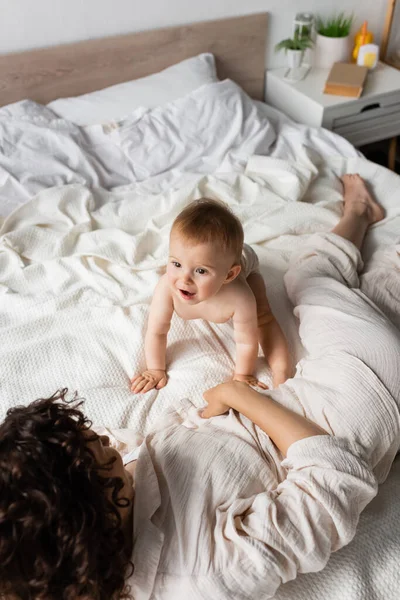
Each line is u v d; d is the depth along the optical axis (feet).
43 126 6.34
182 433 3.27
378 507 3.49
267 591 2.67
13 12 6.30
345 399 3.46
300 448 3.10
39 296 4.95
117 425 4.04
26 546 2.08
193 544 2.70
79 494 2.18
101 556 2.26
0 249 5.33
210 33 7.43
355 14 8.45
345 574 3.12
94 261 5.24
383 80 8.00
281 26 7.98
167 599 2.65
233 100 6.86
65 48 6.70
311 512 2.80
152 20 7.08
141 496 2.85
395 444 3.48
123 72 7.23
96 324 4.72
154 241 5.57
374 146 9.43
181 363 4.47
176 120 6.63
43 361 4.43
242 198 6.15
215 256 3.56
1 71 6.54
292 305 4.97
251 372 4.38
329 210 5.96
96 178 6.21
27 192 5.88
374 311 4.24
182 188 6.00
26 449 2.15
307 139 7.04
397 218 5.99
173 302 4.21
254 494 3.06
